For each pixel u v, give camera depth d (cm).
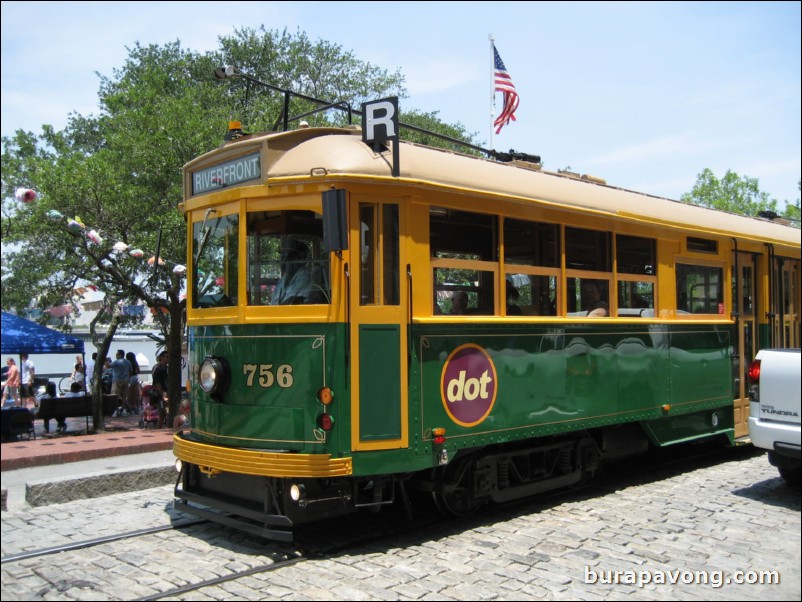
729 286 934
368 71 2258
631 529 609
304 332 548
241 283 575
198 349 620
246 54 2167
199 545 569
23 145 1864
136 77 2186
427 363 578
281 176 563
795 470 779
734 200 3628
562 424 688
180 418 930
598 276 748
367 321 552
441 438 579
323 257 553
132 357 1711
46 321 1662
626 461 934
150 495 742
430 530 610
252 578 495
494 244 642
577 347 709
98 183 1223
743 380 958
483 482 642
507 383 638
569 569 511
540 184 699
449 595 463
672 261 843
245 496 574
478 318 616
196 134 1248
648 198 870
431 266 590
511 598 458
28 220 1284
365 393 547
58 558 538
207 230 623
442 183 595
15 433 1136
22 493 739
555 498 725
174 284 1255
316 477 530
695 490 759
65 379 2011
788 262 1068
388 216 566
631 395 769
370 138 572
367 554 547
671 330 830
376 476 561
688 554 543
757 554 544
